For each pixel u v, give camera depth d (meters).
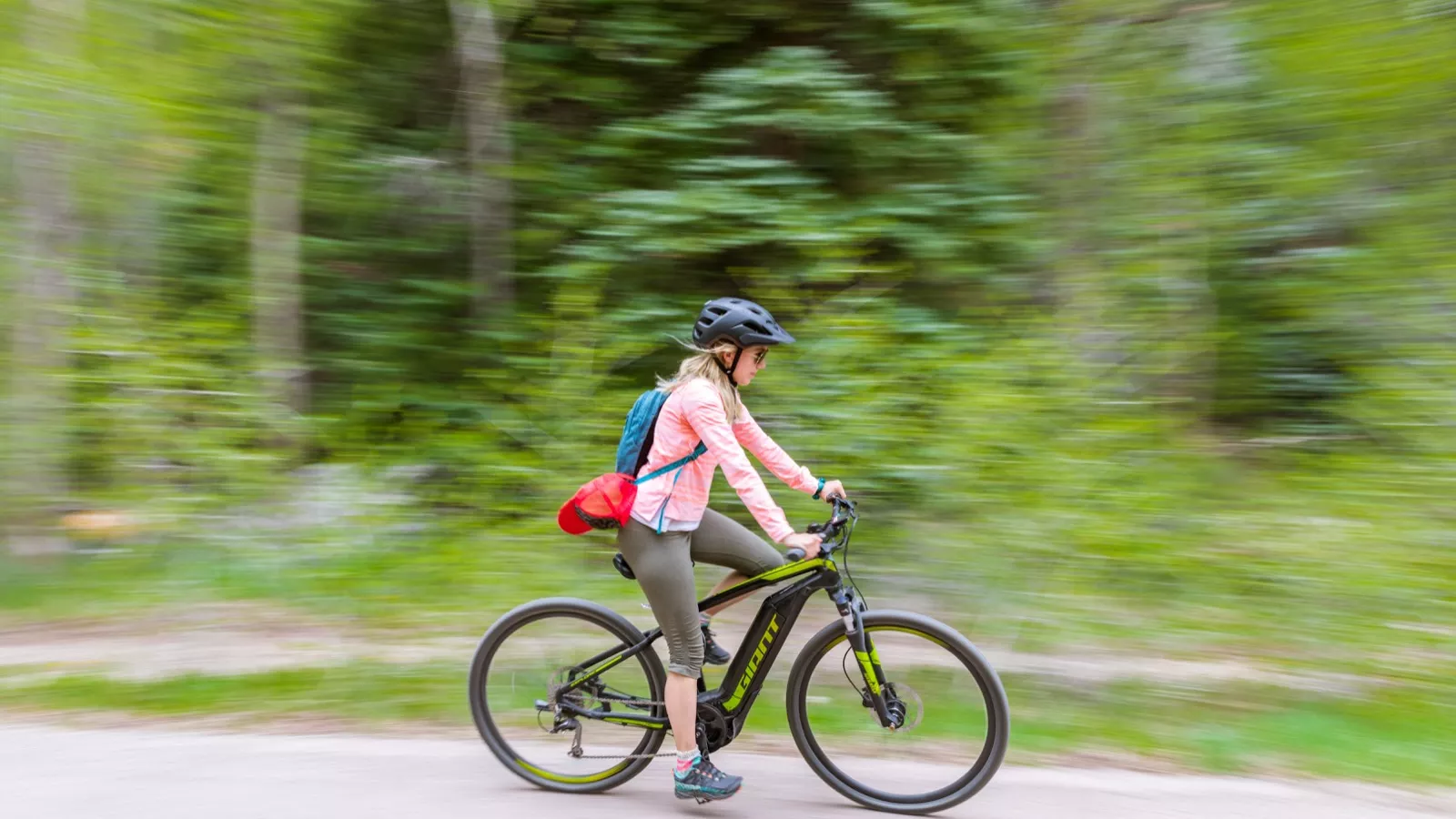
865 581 4.80
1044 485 4.79
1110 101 6.00
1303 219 5.88
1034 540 4.66
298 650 4.65
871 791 3.25
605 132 6.64
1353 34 5.72
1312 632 4.45
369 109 7.23
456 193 7.09
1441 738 3.71
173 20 6.34
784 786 3.41
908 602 4.72
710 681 3.68
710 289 6.36
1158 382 5.59
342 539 5.56
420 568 5.35
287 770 3.51
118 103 6.25
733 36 6.57
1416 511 4.80
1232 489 5.15
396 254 7.16
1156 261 5.75
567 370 5.87
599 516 3.07
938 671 3.21
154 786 3.37
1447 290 5.46
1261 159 5.78
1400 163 5.85
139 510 5.77
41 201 6.23
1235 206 5.88
